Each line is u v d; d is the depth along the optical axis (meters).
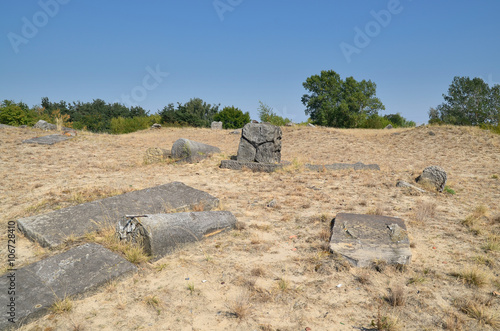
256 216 5.99
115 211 5.44
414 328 2.96
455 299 3.42
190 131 27.44
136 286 3.61
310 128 24.03
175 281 3.71
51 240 4.49
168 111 43.81
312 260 4.21
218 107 60.66
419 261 4.26
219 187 8.16
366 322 3.04
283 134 23.00
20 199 6.76
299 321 3.04
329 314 3.15
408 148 19.36
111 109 55.22
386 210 6.42
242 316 3.09
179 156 11.27
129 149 14.29
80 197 6.59
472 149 18.19
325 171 10.44
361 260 4.09
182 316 3.10
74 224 4.96
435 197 7.70
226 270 3.97
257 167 10.16
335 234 4.84
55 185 7.91
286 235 5.12
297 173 10.05
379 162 14.95
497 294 3.49
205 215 5.04
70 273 3.60
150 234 4.16
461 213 6.45
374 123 37.03
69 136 15.51
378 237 4.71
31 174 9.05
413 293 3.52
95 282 3.49
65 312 3.11
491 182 9.95
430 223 5.75
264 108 33.66
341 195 7.60
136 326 2.95
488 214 6.33
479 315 3.12
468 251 4.60
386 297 3.44
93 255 3.94
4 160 10.66
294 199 7.14
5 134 14.86
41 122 18.16
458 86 51.88
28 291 3.27
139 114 56.16
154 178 8.93
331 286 3.64
